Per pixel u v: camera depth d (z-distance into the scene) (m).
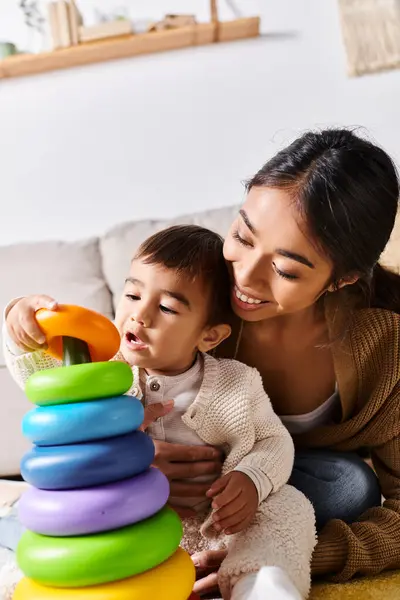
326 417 1.21
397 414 1.12
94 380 0.73
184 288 0.97
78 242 1.88
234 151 2.21
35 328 0.79
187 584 0.74
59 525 0.69
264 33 2.20
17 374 1.03
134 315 0.97
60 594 0.68
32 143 2.25
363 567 0.96
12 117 2.25
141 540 0.70
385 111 2.18
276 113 2.20
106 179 2.23
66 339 0.79
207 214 1.83
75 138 2.23
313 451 1.20
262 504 0.92
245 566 0.82
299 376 1.17
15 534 1.06
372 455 1.21
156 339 0.96
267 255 0.91
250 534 0.88
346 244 0.93
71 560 0.67
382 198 0.97
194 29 2.16
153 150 2.22
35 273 1.80
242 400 1.00
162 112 2.21
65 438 0.71
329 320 1.11
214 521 0.88
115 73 2.21
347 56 2.17
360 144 0.99
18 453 1.73
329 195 0.90
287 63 2.20
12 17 2.27
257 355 1.16
